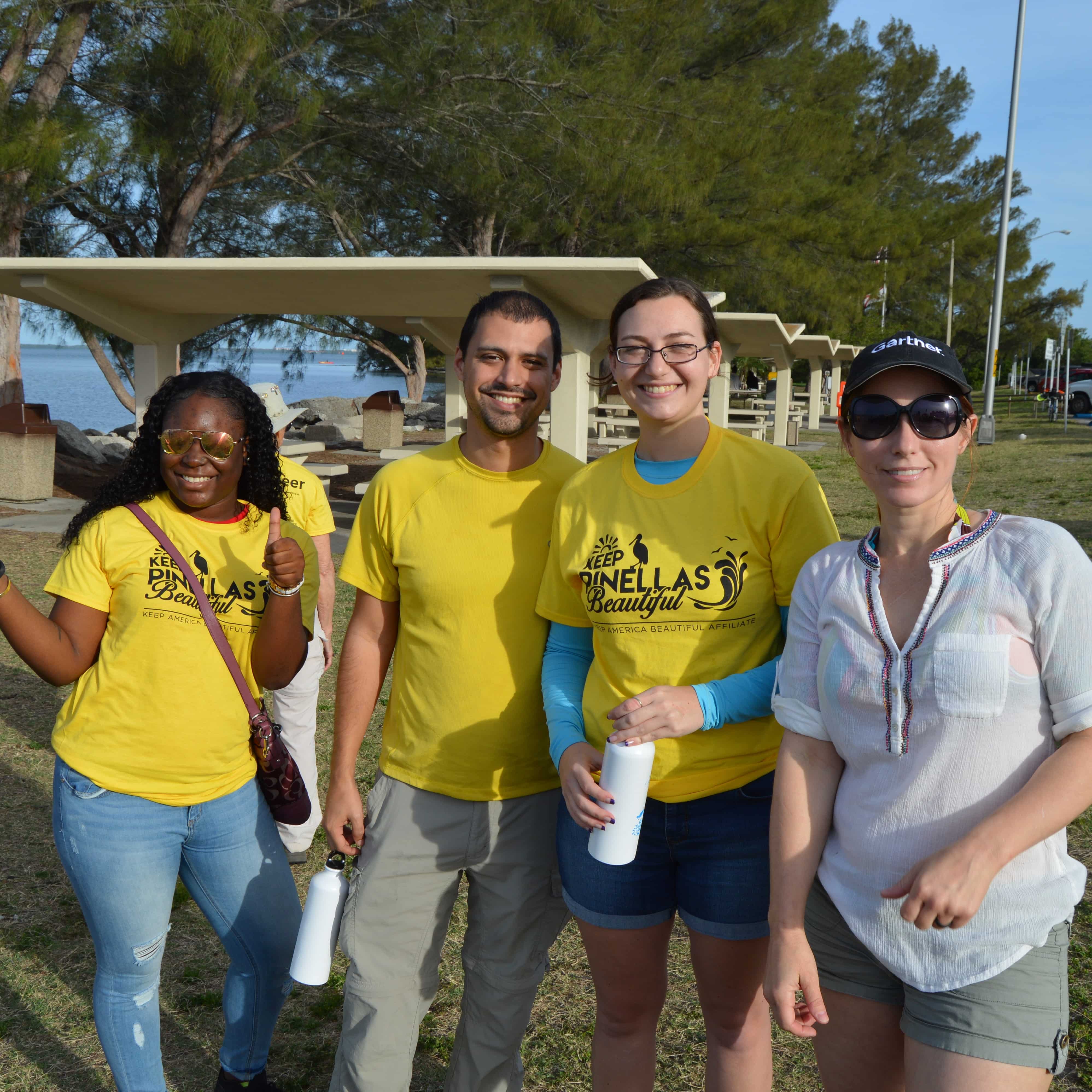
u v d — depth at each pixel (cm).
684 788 203
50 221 1764
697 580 203
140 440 229
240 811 229
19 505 1253
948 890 151
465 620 226
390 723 240
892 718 167
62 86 1413
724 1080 215
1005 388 6209
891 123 4491
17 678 594
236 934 234
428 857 228
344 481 1499
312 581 246
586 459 969
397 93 1599
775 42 2306
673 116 1895
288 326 2545
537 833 232
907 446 169
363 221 2059
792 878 177
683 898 211
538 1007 305
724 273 2103
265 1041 246
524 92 1709
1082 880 167
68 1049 282
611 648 209
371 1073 225
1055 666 158
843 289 2277
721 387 1794
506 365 223
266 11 1368
